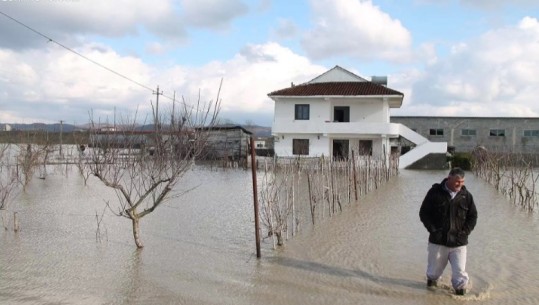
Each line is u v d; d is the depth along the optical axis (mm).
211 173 32812
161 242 11000
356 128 39719
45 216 14094
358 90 41531
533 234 12406
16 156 24781
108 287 7930
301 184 22297
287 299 7426
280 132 41031
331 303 7258
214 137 42938
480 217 15117
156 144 11031
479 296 7527
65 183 23391
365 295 7590
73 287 7910
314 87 43156
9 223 12961
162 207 16203
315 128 40344
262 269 8969
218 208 16188
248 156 39469
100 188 21375
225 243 11000
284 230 11430
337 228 12898
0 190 15648
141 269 8906
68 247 10414
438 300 7355
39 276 8430
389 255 10062
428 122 54594
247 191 21594
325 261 9555
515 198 18578
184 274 8641
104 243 10797
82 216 14172
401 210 16141
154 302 7301
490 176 27109
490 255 10188
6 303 7172
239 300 7383
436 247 7660
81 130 22812
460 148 53938
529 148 52531
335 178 18875
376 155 40906
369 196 20078
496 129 53344
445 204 7484
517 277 8602
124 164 16812
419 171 36188
